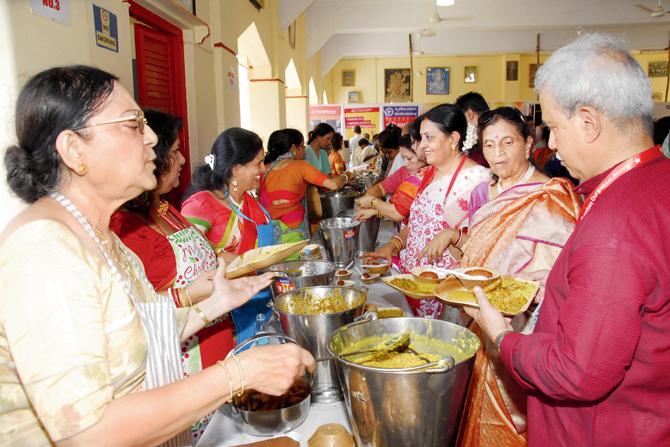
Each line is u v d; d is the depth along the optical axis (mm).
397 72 14867
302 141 3391
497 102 14406
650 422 776
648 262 712
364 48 12438
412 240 2023
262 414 1045
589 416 813
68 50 1856
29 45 1632
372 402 845
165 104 3229
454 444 909
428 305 1797
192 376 734
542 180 1479
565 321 750
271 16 6219
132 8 2650
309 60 9688
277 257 1336
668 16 9250
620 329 707
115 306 764
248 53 5945
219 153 1904
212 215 1880
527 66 14156
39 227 675
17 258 651
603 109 774
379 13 9469
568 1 9422
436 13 8859
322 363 1184
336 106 10594
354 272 2283
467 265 1488
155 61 3100
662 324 748
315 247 2273
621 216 736
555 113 830
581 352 722
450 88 14680
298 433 1078
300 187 2893
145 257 1348
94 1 2057
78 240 715
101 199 812
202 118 3672
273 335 1100
